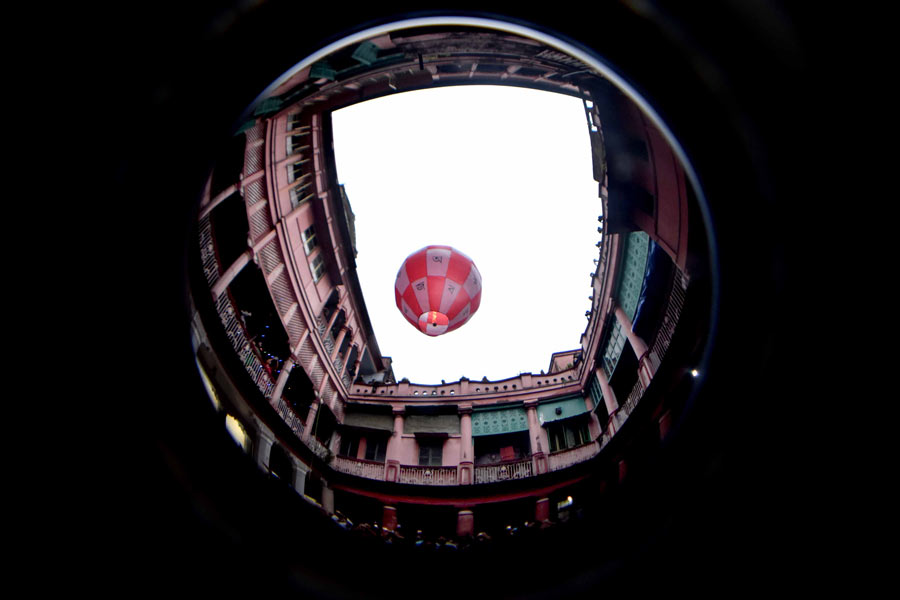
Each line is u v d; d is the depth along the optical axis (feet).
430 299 33.04
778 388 7.27
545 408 62.13
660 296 38.60
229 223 37.78
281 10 8.09
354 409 63.05
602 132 30.83
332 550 9.29
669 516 8.32
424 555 9.61
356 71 23.72
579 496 49.65
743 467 7.58
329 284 56.85
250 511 8.79
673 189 26.22
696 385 9.20
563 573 8.79
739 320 8.15
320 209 51.39
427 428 62.49
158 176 7.87
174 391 8.68
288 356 47.62
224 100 8.06
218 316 31.78
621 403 51.78
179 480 8.03
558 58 22.04
